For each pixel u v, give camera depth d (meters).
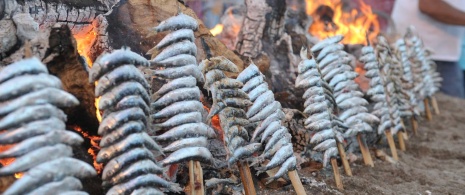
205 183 3.00
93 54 3.15
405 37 4.44
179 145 2.83
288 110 3.48
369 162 3.59
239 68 3.35
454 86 5.74
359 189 3.32
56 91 2.61
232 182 3.06
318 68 3.30
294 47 3.73
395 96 3.87
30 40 2.98
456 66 5.75
